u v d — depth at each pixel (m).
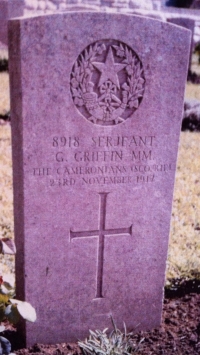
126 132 1.38
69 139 1.33
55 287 1.44
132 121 1.38
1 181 2.43
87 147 1.36
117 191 1.42
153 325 1.57
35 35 1.23
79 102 1.31
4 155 2.81
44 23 1.23
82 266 1.45
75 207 1.39
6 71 4.94
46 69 1.26
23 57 1.24
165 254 1.52
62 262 1.43
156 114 1.39
